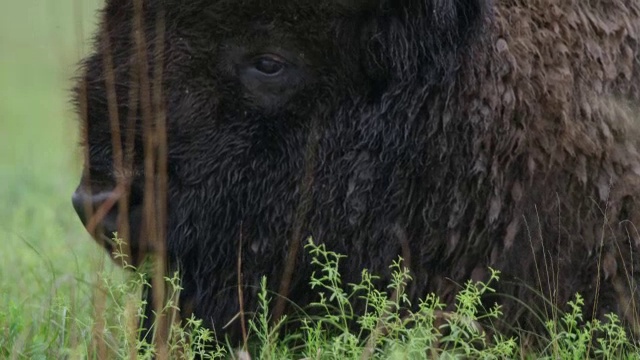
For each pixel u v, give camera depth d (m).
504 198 8.48
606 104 8.57
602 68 8.62
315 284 8.38
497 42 8.48
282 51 8.39
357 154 8.49
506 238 8.48
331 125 8.51
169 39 8.42
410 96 8.41
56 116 26.19
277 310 8.75
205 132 8.46
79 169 8.95
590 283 8.55
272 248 8.61
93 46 8.79
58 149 21.84
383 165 8.48
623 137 8.57
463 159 8.45
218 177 8.49
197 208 8.53
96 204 8.45
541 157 8.46
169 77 8.42
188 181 8.51
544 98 8.48
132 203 8.48
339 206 8.55
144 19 8.48
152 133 8.43
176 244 8.59
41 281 11.04
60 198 16.52
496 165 8.43
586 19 8.66
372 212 8.53
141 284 8.38
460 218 8.48
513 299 8.56
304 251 8.62
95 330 8.33
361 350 8.26
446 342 8.41
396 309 8.45
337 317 8.30
